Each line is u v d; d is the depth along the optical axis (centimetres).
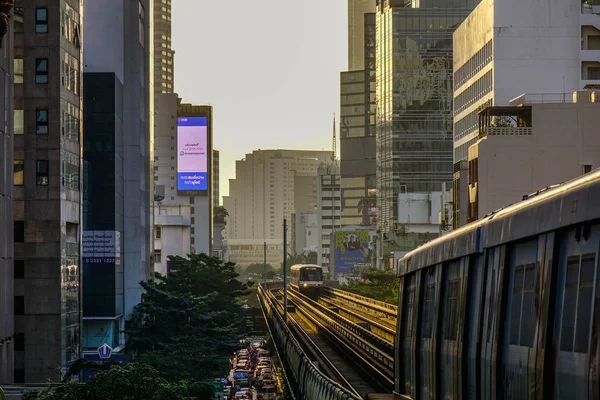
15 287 11312
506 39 16175
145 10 18300
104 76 15475
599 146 12306
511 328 2323
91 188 15375
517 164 12331
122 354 13225
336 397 5091
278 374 13000
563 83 16088
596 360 1802
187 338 11788
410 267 3762
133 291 16712
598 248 1839
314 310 17912
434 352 3219
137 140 16812
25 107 11362
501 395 2370
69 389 5984
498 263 2475
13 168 10981
